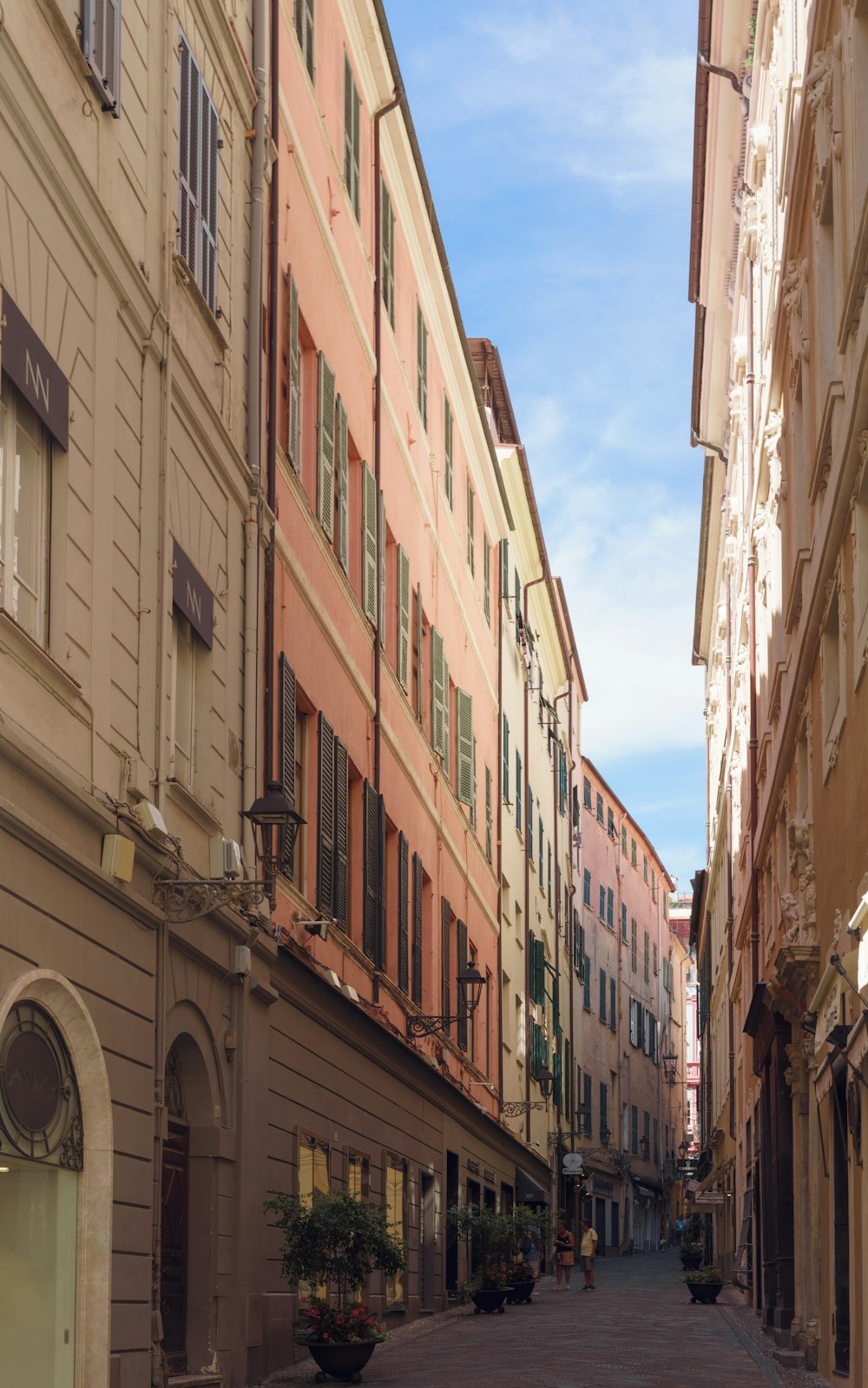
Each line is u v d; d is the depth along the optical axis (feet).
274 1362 56.80
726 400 125.29
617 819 254.06
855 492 47.19
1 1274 34.88
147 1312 42.98
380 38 83.97
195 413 51.93
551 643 183.93
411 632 96.43
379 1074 80.94
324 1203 57.72
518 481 150.20
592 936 225.76
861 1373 48.37
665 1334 80.64
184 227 51.24
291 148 67.62
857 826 48.62
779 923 81.66
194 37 53.62
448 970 107.04
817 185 55.52
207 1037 50.93
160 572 47.47
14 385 36.50
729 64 89.71
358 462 82.69
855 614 47.98
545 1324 87.56
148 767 45.50
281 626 63.62
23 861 35.55
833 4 52.54
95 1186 39.40
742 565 111.96
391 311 91.97
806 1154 70.59
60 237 39.70
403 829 91.71
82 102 41.55
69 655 39.50
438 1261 98.37
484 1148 122.21
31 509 38.22
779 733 78.54
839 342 48.24
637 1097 262.47
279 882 62.28
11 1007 35.37
